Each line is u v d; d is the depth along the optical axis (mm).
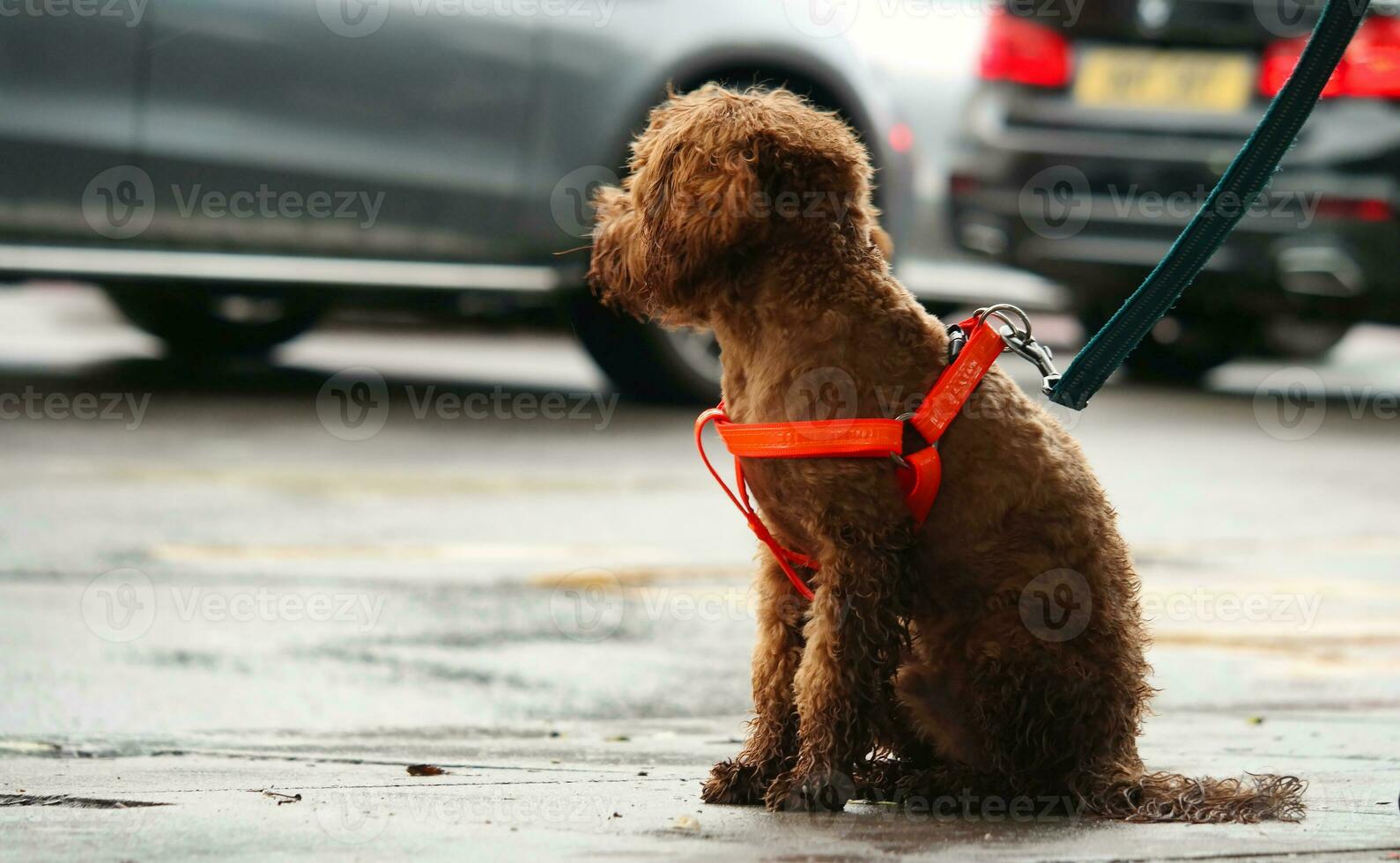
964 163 15898
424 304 14820
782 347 5012
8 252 13000
